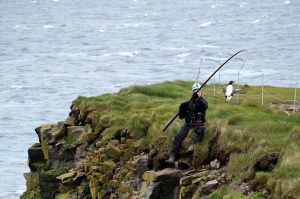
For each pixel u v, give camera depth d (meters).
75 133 91.12
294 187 51.97
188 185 64.44
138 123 81.19
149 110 85.62
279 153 59.16
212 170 65.00
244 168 60.41
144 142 78.31
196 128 67.69
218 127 68.25
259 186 56.09
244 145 64.62
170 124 73.31
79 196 81.19
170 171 67.94
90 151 86.00
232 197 55.72
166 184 67.31
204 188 60.78
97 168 80.31
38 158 97.44
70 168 87.62
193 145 67.94
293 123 71.50
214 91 98.25
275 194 53.31
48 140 95.19
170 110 82.25
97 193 78.81
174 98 96.56
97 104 93.94
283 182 53.31
